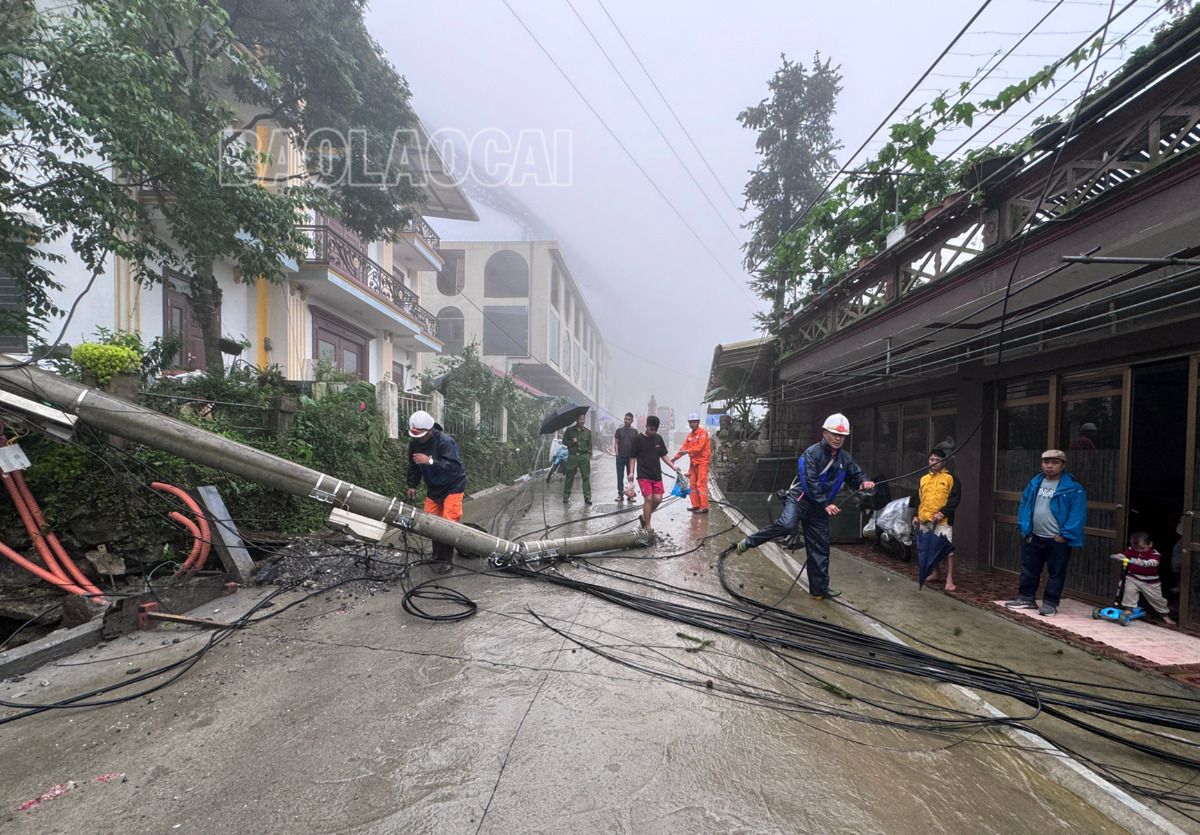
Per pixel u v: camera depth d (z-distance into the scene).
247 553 5.62
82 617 4.39
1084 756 2.89
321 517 7.22
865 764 2.74
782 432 13.97
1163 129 3.51
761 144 17.34
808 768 2.68
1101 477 5.45
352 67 10.19
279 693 3.32
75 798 2.37
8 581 4.93
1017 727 3.11
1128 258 3.56
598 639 4.18
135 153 5.96
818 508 5.56
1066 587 5.83
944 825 2.32
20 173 7.17
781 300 12.69
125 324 9.48
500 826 2.20
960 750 2.93
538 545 6.37
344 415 8.76
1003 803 2.50
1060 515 5.04
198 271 8.82
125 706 3.18
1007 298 4.05
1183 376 5.17
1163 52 3.18
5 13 5.04
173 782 2.48
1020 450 6.37
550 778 2.51
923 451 8.52
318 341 14.75
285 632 4.29
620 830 2.20
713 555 7.23
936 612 5.27
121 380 5.62
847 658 4.00
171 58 6.88
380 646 4.02
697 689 3.45
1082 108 3.71
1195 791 2.61
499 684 3.44
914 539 6.97
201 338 11.51
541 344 35.06
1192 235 3.33
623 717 3.07
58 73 5.23
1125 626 4.84
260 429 7.25
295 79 10.07
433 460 6.02
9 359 5.24
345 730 2.90
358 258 15.05
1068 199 4.26
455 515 6.07
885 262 6.83
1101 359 5.30
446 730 2.90
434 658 3.82
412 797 2.37
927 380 8.12
